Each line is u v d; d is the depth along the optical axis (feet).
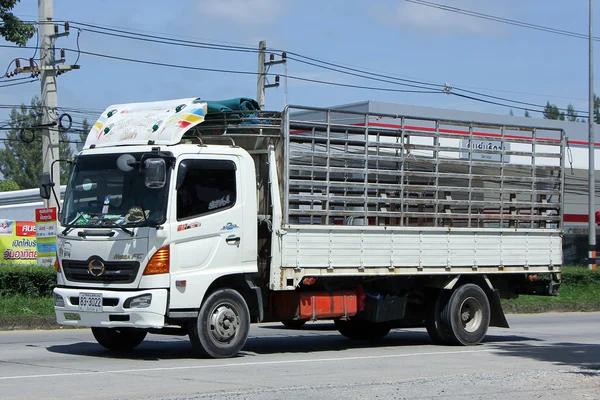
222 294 40.19
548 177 53.52
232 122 42.93
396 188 46.29
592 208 114.11
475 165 49.93
